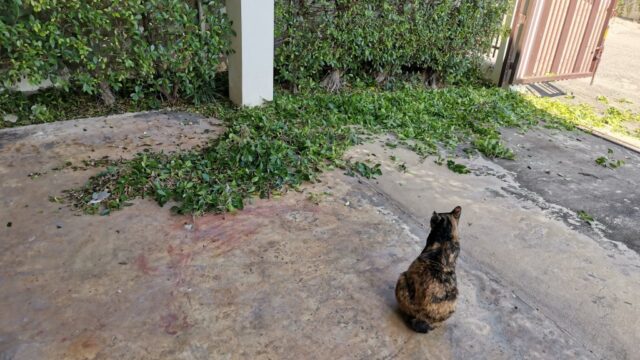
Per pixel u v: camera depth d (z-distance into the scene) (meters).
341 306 2.72
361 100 6.22
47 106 5.20
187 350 2.35
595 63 8.73
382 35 6.81
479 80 8.50
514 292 3.01
